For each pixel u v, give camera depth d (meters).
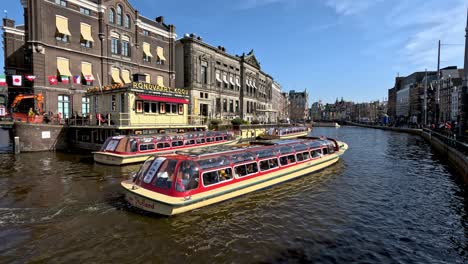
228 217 9.08
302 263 6.49
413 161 21.27
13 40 34.75
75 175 14.55
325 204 10.66
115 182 13.17
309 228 8.41
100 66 31.28
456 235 8.25
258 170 12.16
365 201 11.17
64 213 9.12
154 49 37.66
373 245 7.51
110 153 17.55
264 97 63.62
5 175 14.35
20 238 7.38
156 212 8.88
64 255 6.59
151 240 7.39
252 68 55.66
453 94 65.25
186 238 7.54
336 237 7.89
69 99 28.39
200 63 40.75
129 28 34.12
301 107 145.75
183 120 27.08
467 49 24.55
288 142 16.00
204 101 41.34
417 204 10.94
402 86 111.81
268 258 6.64
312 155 16.41
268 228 8.32
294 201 10.88
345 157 22.89
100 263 6.29
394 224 8.95
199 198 9.21
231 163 11.01
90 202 10.20
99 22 30.95
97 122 23.48
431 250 7.35
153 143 19.45
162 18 40.81
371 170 17.47
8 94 32.53
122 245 7.09
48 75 26.66
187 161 9.62
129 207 9.66
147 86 23.20
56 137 24.06
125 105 22.19
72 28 28.59
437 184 14.12
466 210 10.34
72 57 28.62
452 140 20.83
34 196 10.90
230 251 6.91
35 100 25.41
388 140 40.81
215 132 25.33
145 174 10.02
